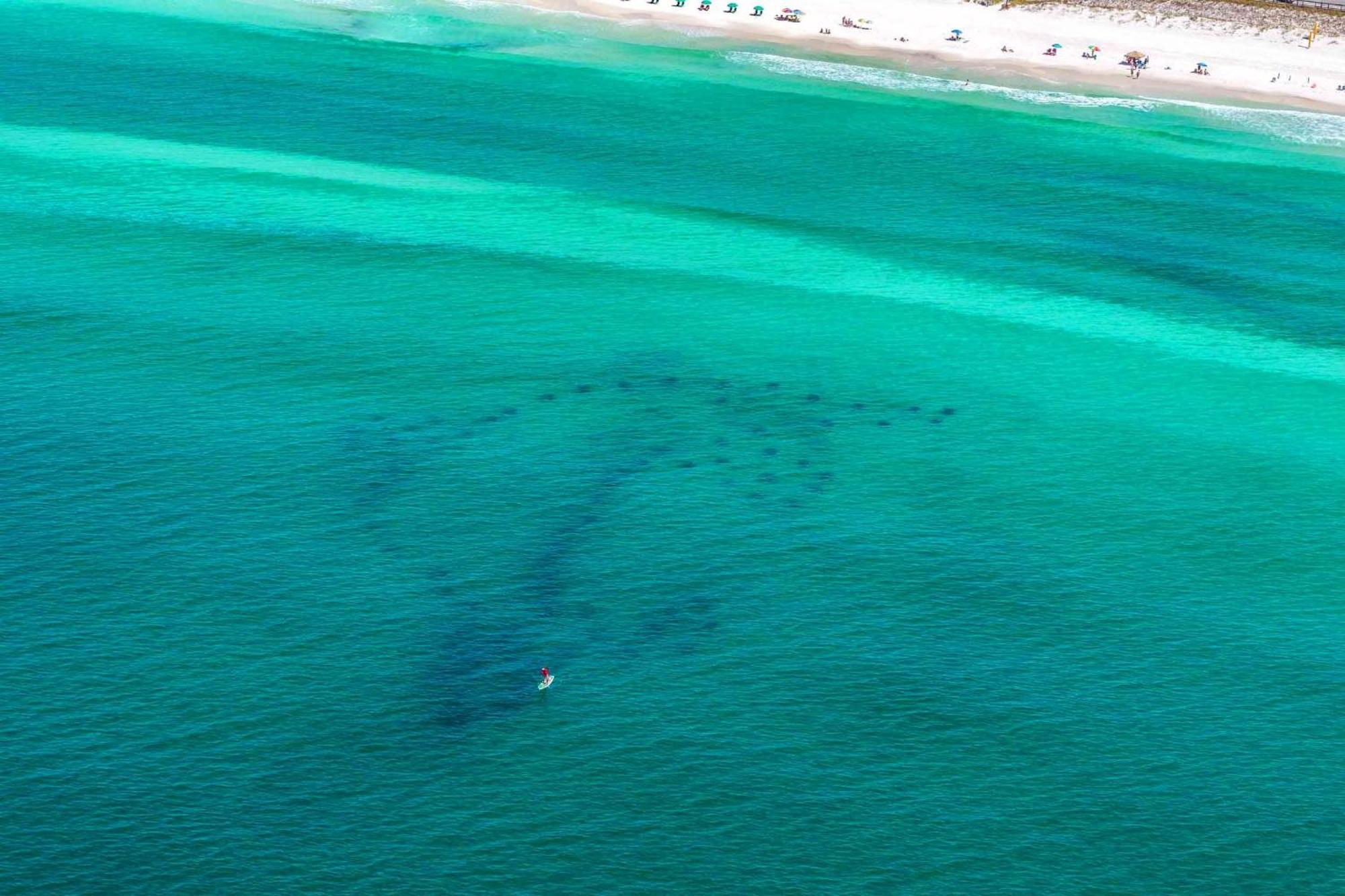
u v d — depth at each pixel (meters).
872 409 91.62
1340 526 81.06
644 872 56.72
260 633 68.75
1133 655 69.69
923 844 58.50
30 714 62.81
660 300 104.88
